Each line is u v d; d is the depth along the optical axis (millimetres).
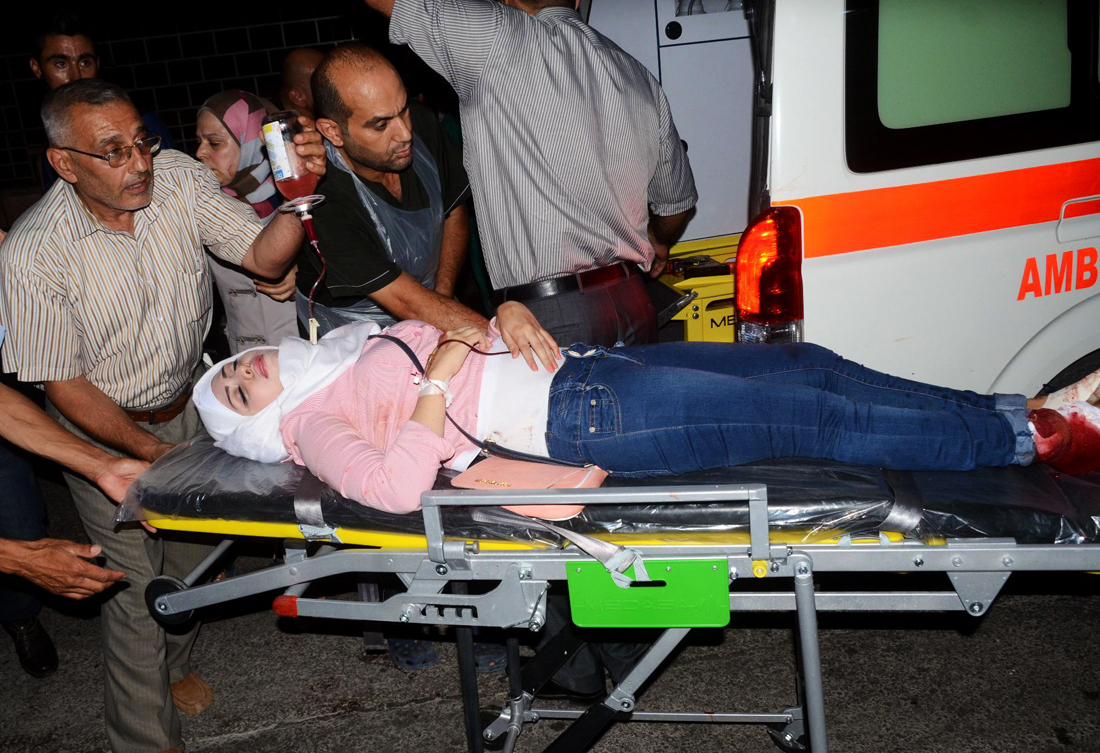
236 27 6359
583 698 2721
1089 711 2590
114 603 2562
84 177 2262
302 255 2885
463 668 2164
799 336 2619
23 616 3182
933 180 2555
